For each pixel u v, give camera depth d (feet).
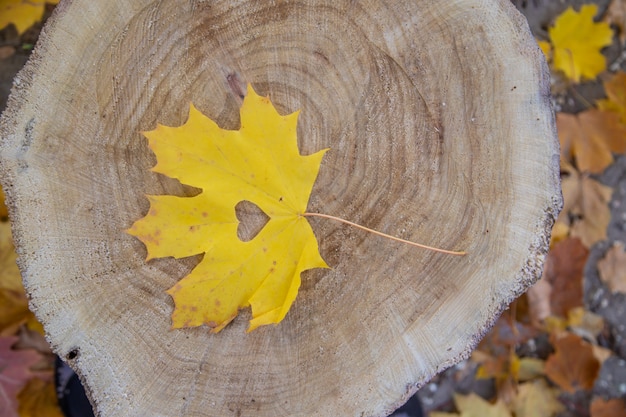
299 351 1.65
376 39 1.61
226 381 1.63
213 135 1.52
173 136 1.51
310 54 1.61
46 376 2.29
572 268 2.53
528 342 2.74
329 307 1.65
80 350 1.60
